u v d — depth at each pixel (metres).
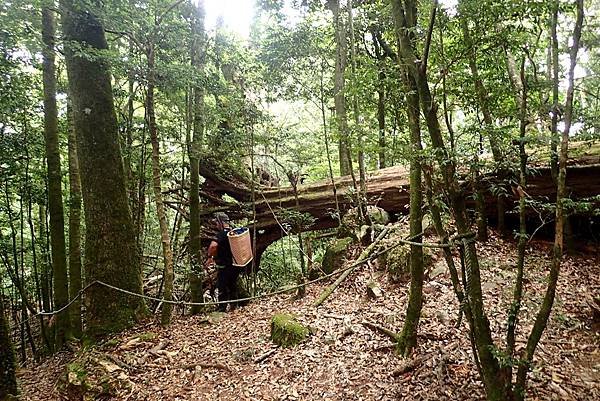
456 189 2.74
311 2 7.79
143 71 6.05
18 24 5.71
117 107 9.00
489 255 5.63
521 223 2.69
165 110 8.97
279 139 8.33
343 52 7.35
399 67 3.06
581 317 4.09
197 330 5.99
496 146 2.87
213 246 7.26
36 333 10.08
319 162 11.04
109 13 5.83
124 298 6.61
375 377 3.92
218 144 8.10
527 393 3.19
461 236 2.73
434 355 3.91
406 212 7.91
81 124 6.60
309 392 3.94
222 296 7.29
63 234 7.46
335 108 7.50
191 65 6.89
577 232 5.68
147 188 10.23
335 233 8.84
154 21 6.54
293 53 7.82
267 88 8.34
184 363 4.97
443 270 5.48
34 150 7.97
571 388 3.21
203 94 7.70
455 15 2.72
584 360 3.52
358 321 5.05
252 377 4.43
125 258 6.73
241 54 8.70
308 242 8.05
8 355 4.29
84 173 6.65
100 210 6.61
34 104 7.50
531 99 3.04
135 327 6.48
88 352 5.77
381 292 5.68
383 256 6.23
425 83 2.66
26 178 8.04
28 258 10.19
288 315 5.39
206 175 8.96
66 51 6.52
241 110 7.80
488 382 2.72
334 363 4.32
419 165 2.93
